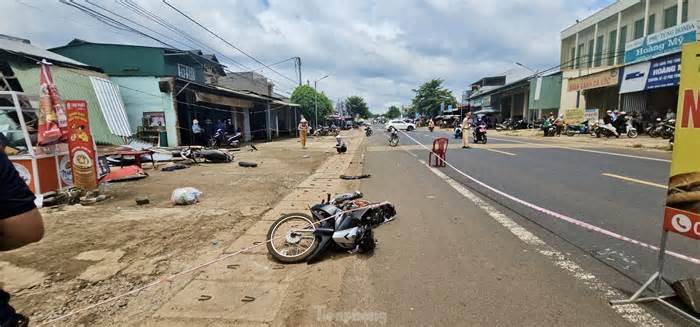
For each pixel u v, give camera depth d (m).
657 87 19.41
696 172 2.65
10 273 3.74
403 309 2.93
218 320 2.83
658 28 24.11
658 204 5.93
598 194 6.72
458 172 9.80
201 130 18.64
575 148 15.63
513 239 4.46
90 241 4.67
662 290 3.13
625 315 2.77
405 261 3.88
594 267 3.62
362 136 35.75
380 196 7.07
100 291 3.37
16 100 6.60
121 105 15.17
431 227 5.02
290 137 33.94
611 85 23.61
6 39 14.74
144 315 2.93
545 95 32.09
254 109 29.72
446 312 2.87
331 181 9.14
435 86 77.44
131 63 19.84
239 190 8.08
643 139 18.92
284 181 9.27
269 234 4.18
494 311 2.87
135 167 9.95
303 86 46.66
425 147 18.77
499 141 20.88
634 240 4.34
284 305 3.04
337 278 3.53
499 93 45.66
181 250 4.35
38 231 1.46
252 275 3.63
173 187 8.46
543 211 5.68
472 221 5.25
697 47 2.57
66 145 7.46
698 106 2.61
